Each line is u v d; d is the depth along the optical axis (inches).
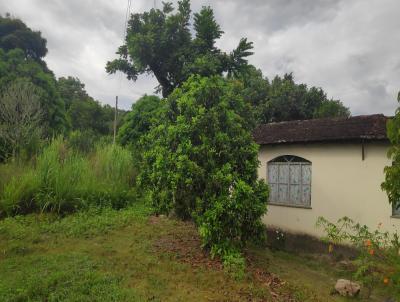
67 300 151.9
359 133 279.9
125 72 529.0
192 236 270.8
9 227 251.1
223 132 229.5
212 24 494.3
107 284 172.2
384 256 180.7
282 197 343.6
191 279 191.5
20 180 306.3
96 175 373.7
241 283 192.1
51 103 673.0
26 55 981.2
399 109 146.3
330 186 301.1
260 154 359.6
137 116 451.2
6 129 423.5
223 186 214.5
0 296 152.2
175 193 223.5
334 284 223.3
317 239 304.5
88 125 1200.2
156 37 470.6
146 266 203.2
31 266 189.0
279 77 968.3
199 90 233.3
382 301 191.9
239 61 505.0
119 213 320.2
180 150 218.2
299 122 376.8
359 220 280.2
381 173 271.0
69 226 266.2
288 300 181.2
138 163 399.9
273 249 316.8
